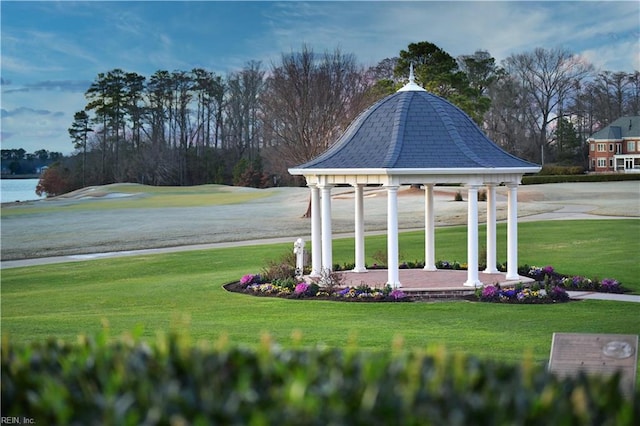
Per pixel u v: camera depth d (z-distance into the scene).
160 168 130.00
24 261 49.22
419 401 6.44
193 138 139.00
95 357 7.76
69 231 65.81
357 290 30.36
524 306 28.03
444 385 6.73
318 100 76.00
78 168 132.50
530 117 122.94
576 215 66.00
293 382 6.69
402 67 91.69
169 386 6.64
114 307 31.12
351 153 32.62
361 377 7.00
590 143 121.75
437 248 48.94
